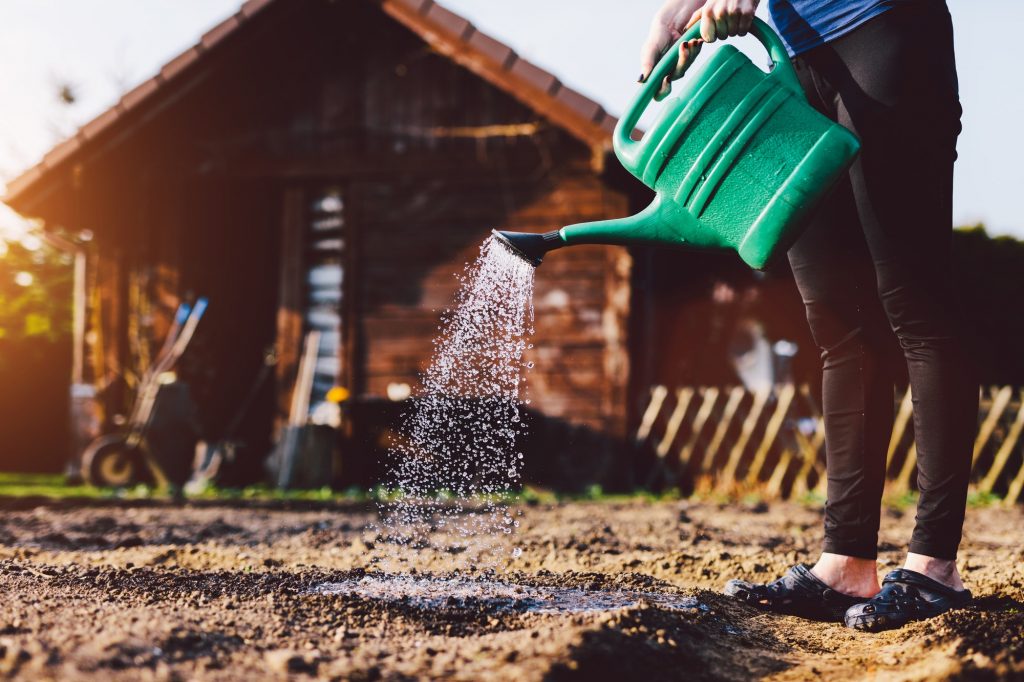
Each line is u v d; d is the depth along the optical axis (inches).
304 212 377.1
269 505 232.4
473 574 105.8
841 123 86.4
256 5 353.7
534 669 60.0
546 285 338.6
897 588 84.7
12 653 57.2
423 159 357.4
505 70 329.4
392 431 338.6
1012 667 60.4
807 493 297.6
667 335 405.1
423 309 352.2
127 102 367.6
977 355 86.9
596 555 125.4
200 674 57.2
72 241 405.1
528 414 332.8
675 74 90.3
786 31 90.7
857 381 90.2
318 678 58.7
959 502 85.0
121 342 381.4
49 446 516.1
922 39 83.0
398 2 345.4
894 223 84.0
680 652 68.8
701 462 330.3
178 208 379.9
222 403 387.2
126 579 92.3
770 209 80.3
